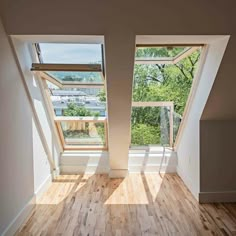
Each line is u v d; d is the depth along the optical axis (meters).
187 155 4.11
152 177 4.55
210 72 3.01
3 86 2.51
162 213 3.22
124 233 2.77
